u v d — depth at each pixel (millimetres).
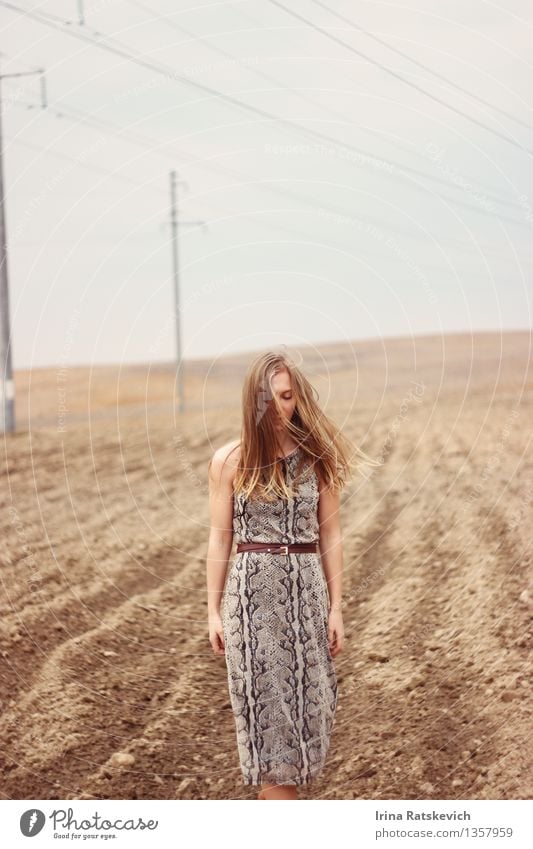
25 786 3498
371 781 3436
